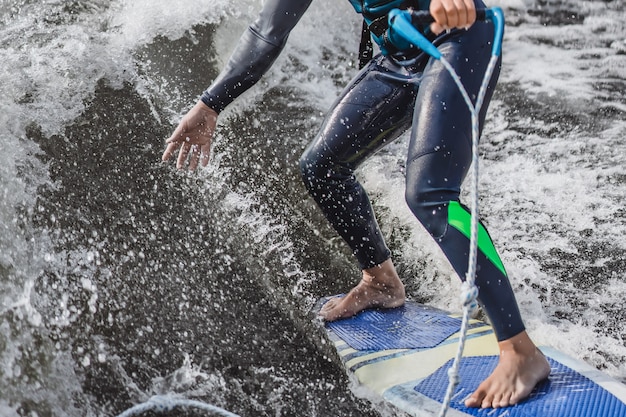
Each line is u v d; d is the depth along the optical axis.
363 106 2.56
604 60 4.84
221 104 2.70
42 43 3.85
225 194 3.38
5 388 2.30
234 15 4.24
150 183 3.32
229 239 3.17
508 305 2.22
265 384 2.53
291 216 3.36
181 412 2.34
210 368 2.56
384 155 3.76
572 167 3.80
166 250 3.03
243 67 2.64
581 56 4.89
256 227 3.26
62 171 3.25
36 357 2.43
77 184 3.21
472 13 1.95
